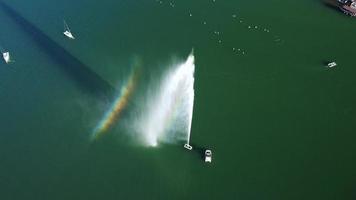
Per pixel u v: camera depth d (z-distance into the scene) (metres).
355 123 102.25
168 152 96.94
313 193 88.44
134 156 96.44
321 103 107.31
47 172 94.38
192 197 88.81
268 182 90.69
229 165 94.00
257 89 111.31
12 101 110.00
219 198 88.38
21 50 124.12
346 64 116.75
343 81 112.56
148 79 114.44
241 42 124.38
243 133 100.56
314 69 115.88
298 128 101.50
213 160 95.06
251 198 88.19
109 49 123.94
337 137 99.31
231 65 117.69
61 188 91.25
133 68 117.62
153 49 123.25
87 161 96.00
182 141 98.88
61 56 121.75
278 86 111.88
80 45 125.50
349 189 88.94
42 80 115.00
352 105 106.44
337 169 92.81
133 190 90.44
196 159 95.38
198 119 103.94
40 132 102.44
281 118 103.81
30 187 91.69
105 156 96.75
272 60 118.75
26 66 119.06
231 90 111.06
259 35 126.44
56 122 104.31
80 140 100.19
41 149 98.88
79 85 113.12
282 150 96.81
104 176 93.06
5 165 96.06
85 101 109.06
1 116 106.50
